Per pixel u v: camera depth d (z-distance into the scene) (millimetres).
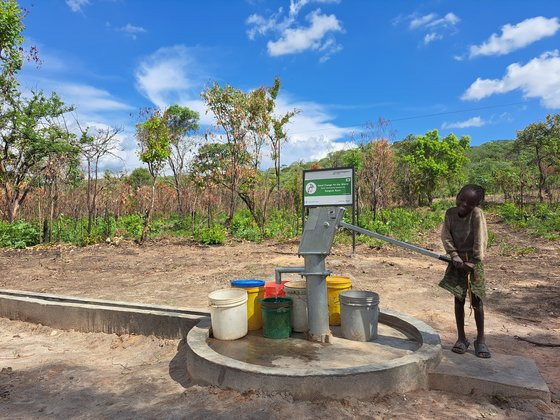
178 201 24938
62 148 19062
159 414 3506
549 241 15508
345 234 15805
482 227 4035
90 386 4293
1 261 11977
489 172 57969
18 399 4012
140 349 5469
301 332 4977
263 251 13305
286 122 20094
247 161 19141
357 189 17828
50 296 6848
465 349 4316
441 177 47062
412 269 10031
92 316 6125
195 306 6746
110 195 20984
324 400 3555
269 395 3594
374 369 3641
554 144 32875
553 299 7156
